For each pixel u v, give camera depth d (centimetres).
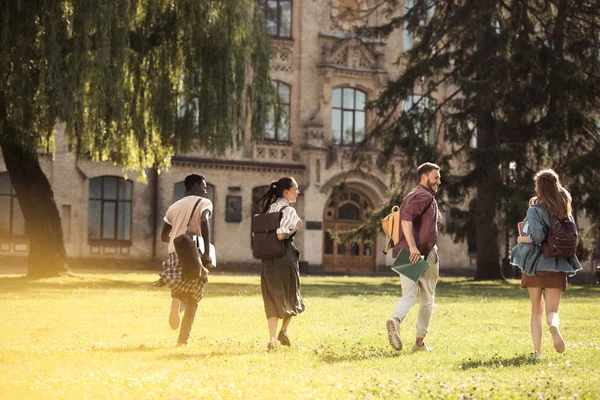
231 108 3058
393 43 5247
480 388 765
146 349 1055
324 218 5097
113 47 2705
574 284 3844
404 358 989
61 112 2562
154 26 2936
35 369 849
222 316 1625
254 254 1080
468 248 5341
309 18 5062
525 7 3703
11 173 2981
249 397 711
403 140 3653
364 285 3148
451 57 3681
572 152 3628
